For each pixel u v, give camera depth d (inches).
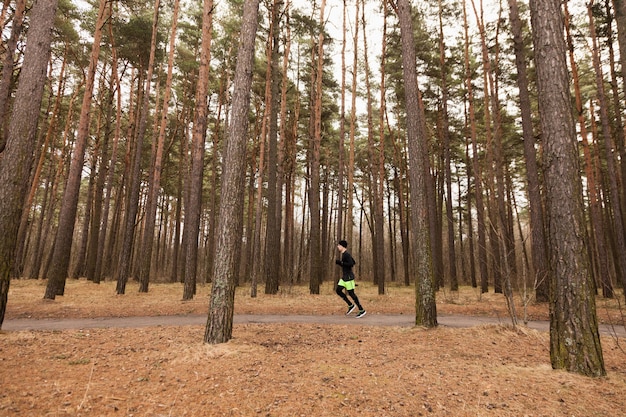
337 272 735.7
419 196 299.4
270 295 599.8
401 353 212.1
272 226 642.2
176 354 195.2
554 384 150.4
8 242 232.7
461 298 579.8
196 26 815.7
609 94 744.3
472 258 954.7
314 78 866.1
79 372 162.4
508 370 173.0
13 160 237.3
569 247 172.2
